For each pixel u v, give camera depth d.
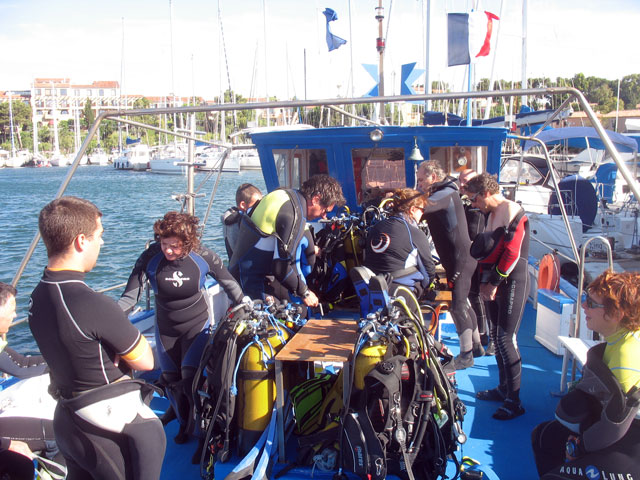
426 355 2.86
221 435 3.12
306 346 3.12
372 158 5.83
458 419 3.04
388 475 2.80
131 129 97.00
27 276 16.31
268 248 3.93
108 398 2.34
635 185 3.00
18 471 2.84
